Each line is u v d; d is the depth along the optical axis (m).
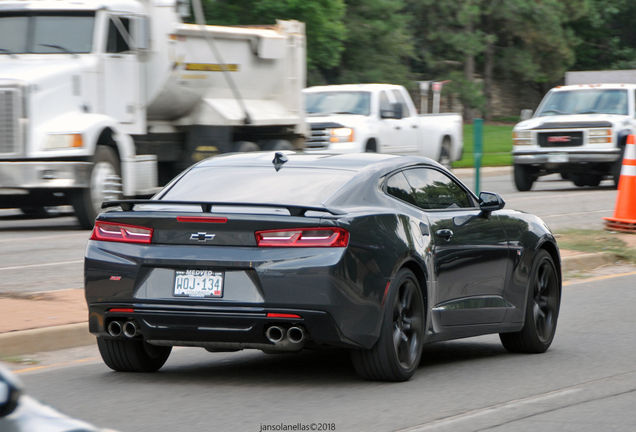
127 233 18.59
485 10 184.88
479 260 21.48
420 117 73.06
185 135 56.72
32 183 44.94
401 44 145.25
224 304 17.73
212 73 55.44
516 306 22.64
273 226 17.75
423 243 19.78
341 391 18.59
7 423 6.80
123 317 18.53
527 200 63.00
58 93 46.56
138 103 51.72
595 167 69.50
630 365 21.52
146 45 51.09
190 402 17.73
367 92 66.81
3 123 45.12
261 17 106.56
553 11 189.12
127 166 49.25
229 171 20.59
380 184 19.88
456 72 177.75
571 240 42.25
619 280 35.66
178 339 18.31
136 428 15.87
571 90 72.94
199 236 18.06
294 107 61.50
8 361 21.55
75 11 48.62
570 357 22.58
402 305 19.14
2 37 48.31
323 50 113.12
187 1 53.44
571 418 16.64
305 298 17.47
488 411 17.05
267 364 21.58
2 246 40.97
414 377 20.05
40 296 27.66
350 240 17.78
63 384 19.36
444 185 21.91
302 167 20.28
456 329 20.89
